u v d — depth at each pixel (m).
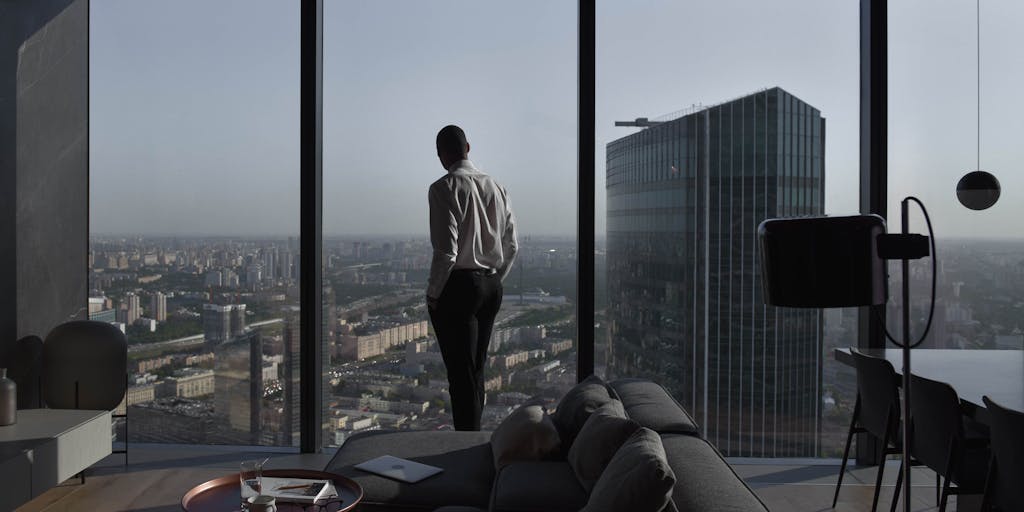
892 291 4.79
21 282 4.52
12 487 3.38
